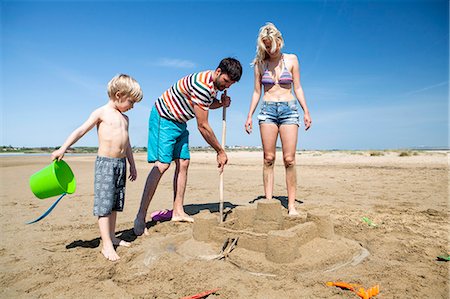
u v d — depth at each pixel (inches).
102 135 126.3
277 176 405.7
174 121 157.8
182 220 174.1
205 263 112.4
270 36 157.9
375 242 135.9
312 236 128.3
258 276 102.7
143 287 96.7
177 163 173.0
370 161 621.3
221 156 153.6
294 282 96.7
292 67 169.5
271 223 130.1
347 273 103.3
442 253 122.5
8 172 483.5
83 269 110.2
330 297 87.6
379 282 96.3
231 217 162.6
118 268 112.1
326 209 198.4
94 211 123.7
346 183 329.1
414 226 160.1
